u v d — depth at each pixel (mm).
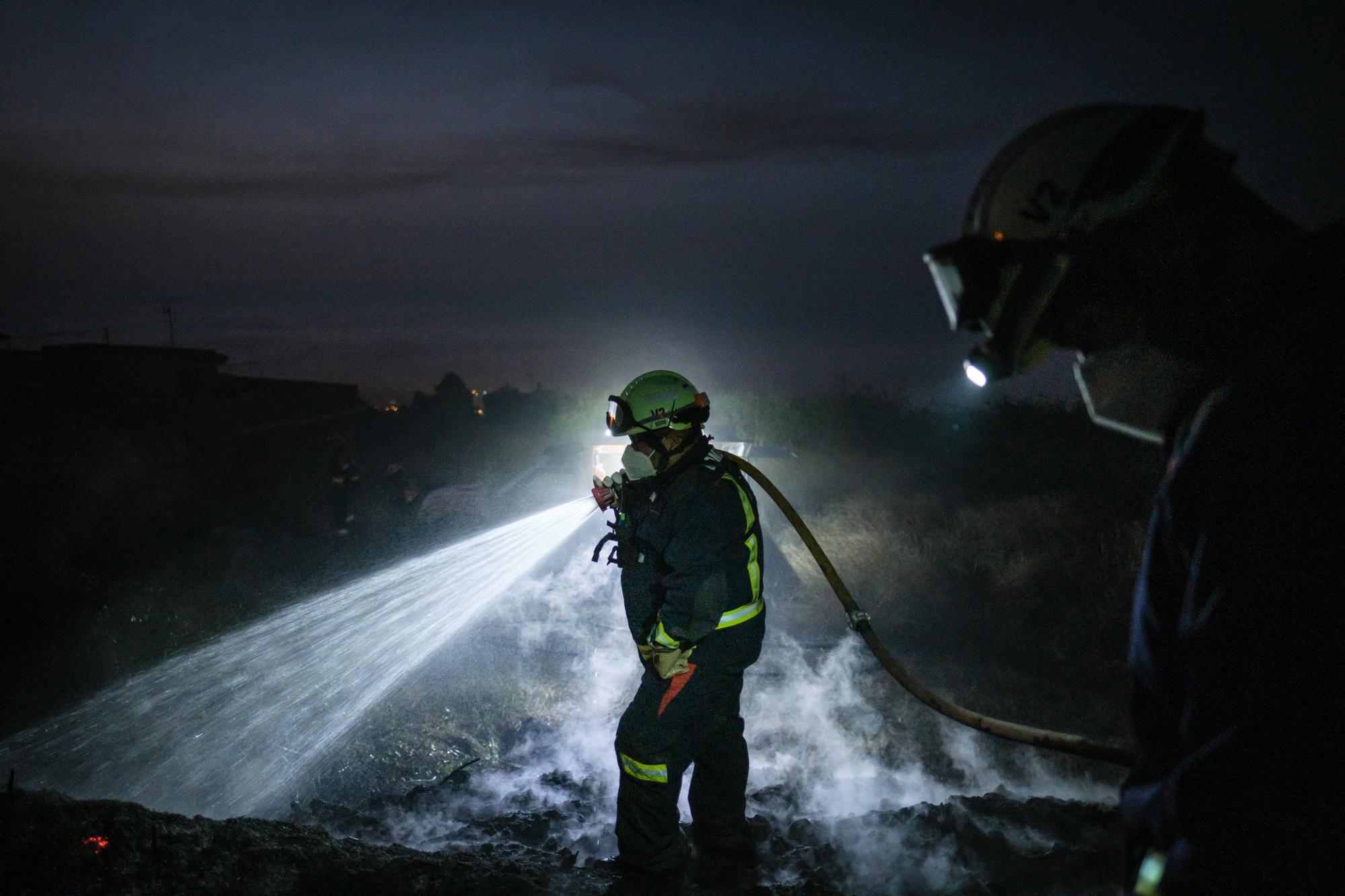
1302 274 1000
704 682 3154
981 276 1171
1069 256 1105
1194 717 966
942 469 13172
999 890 3000
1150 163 1090
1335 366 922
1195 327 1053
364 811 4336
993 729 2168
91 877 2447
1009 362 1214
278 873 2648
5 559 7734
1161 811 1019
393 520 12148
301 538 13125
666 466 3223
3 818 2521
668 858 3148
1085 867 3082
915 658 6816
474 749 5398
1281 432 920
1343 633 870
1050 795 4797
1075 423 12984
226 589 9055
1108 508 9719
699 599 3012
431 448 23875
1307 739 875
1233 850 901
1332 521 882
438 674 6484
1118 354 1115
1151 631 1102
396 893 2709
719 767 3363
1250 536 917
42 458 14305
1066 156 1144
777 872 3342
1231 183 1100
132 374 17406
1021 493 11148
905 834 3461
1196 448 997
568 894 2869
